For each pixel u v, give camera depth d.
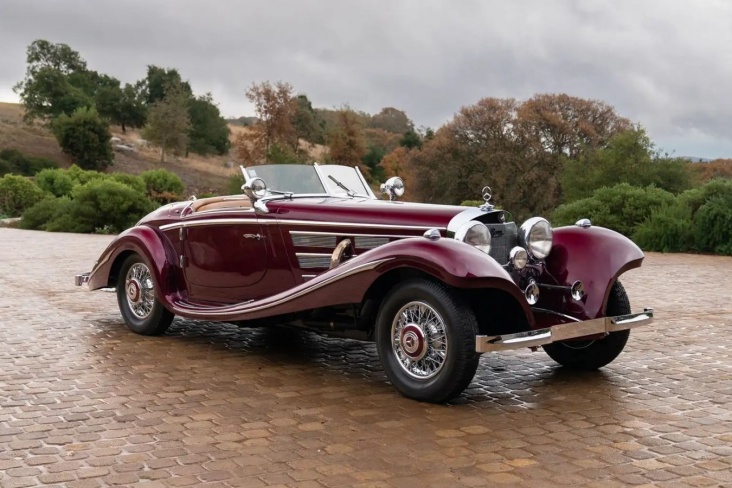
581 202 18.14
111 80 79.44
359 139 42.75
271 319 5.35
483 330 4.89
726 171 31.48
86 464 3.35
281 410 4.20
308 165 5.98
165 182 32.38
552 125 38.66
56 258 13.89
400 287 4.34
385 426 3.91
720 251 15.24
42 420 4.00
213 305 5.87
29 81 68.62
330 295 4.59
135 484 3.11
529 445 3.61
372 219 5.00
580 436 3.75
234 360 5.46
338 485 3.11
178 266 6.16
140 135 66.19
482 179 39.19
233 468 3.30
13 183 31.83
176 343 6.06
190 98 66.12
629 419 4.05
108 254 6.54
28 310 7.70
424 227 4.76
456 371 4.12
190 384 4.77
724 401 4.41
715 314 7.67
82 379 4.88
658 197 17.73
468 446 3.60
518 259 4.73
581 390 4.68
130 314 6.47
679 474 3.22
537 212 38.25
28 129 66.50
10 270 11.71
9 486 3.09
